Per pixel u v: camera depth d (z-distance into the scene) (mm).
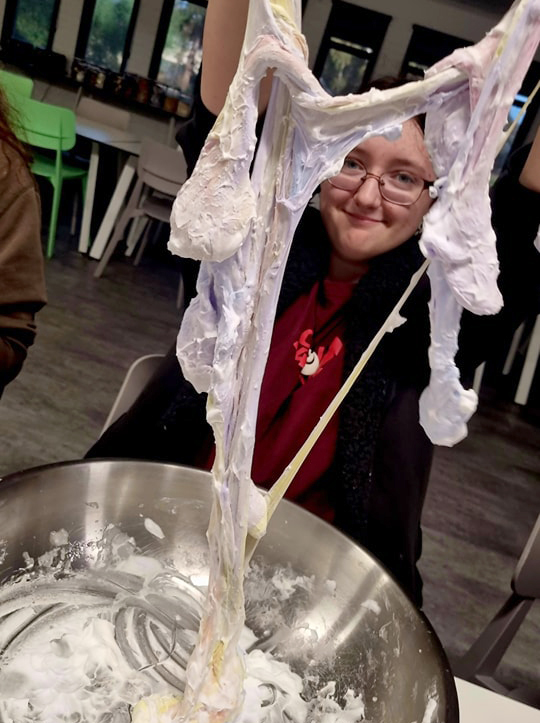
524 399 3010
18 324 923
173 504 677
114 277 3000
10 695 534
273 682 587
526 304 846
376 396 843
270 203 385
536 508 2238
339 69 3846
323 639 628
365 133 355
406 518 862
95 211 3736
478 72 325
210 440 929
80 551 646
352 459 848
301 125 363
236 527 456
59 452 1750
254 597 677
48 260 2945
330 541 659
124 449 923
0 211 891
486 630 1055
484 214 346
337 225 799
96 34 4051
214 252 366
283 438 874
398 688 544
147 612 633
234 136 359
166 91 4070
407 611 583
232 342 396
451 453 2420
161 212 2938
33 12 3984
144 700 522
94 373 2174
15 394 1923
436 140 346
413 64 3771
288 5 355
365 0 3625
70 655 573
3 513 581
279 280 401
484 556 1895
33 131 2732
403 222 776
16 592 606
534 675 1465
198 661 503
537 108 3287
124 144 3031
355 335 841
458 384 384
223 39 546
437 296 373
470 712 631
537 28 313
